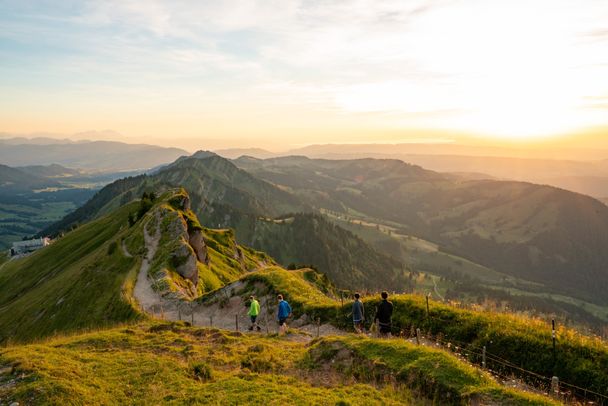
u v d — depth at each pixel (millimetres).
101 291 67312
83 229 134375
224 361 22062
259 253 165875
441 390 16266
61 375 17969
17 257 175125
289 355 23203
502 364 20688
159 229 88062
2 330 75500
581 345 19281
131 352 23328
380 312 24344
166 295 57812
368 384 17844
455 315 25828
